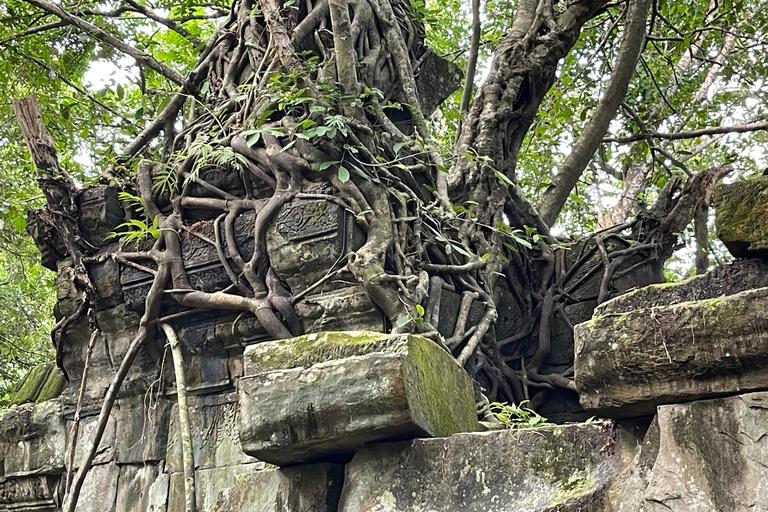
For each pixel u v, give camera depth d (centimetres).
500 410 536
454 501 292
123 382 502
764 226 261
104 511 486
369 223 450
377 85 541
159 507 469
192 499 438
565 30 652
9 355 995
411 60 602
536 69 638
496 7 1007
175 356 473
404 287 434
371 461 309
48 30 832
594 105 898
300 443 306
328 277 441
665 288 273
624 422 278
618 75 714
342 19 495
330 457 321
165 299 488
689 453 248
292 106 484
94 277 511
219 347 476
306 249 446
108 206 521
